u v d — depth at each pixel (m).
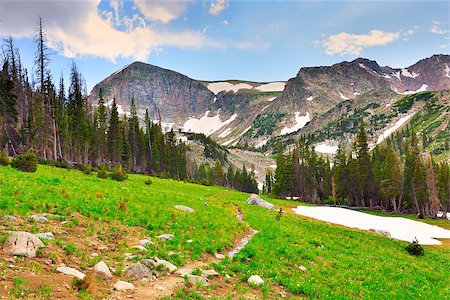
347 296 16.31
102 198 24.33
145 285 12.16
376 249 33.28
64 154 88.06
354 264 23.88
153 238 18.11
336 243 31.97
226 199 60.22
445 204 107.62
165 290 11.98
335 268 21.80
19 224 14.88
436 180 105.25
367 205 121.06
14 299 9.02
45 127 72.00
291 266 19.38
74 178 36.78
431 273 27.47
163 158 128.00
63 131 87.38
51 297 9.62
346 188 118.19
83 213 19.12
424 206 104.56
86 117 99.69
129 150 112.44
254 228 29.38
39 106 76.56
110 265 13.12
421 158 111.38
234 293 13.30
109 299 10.47
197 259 16.64
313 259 22.27
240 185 192.25
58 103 90.31
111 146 105.31
